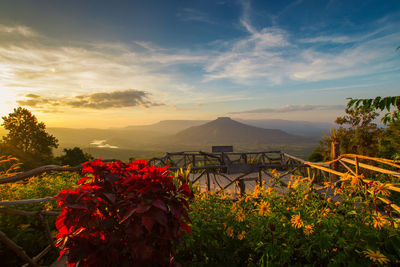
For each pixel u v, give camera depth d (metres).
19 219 2.53
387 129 9.39
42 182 3.71
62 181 4.05
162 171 1.45
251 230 2.02
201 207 2.49
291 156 8.79
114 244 1.23
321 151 18.41
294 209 2.15
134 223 1.25
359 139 15.71
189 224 2.03
